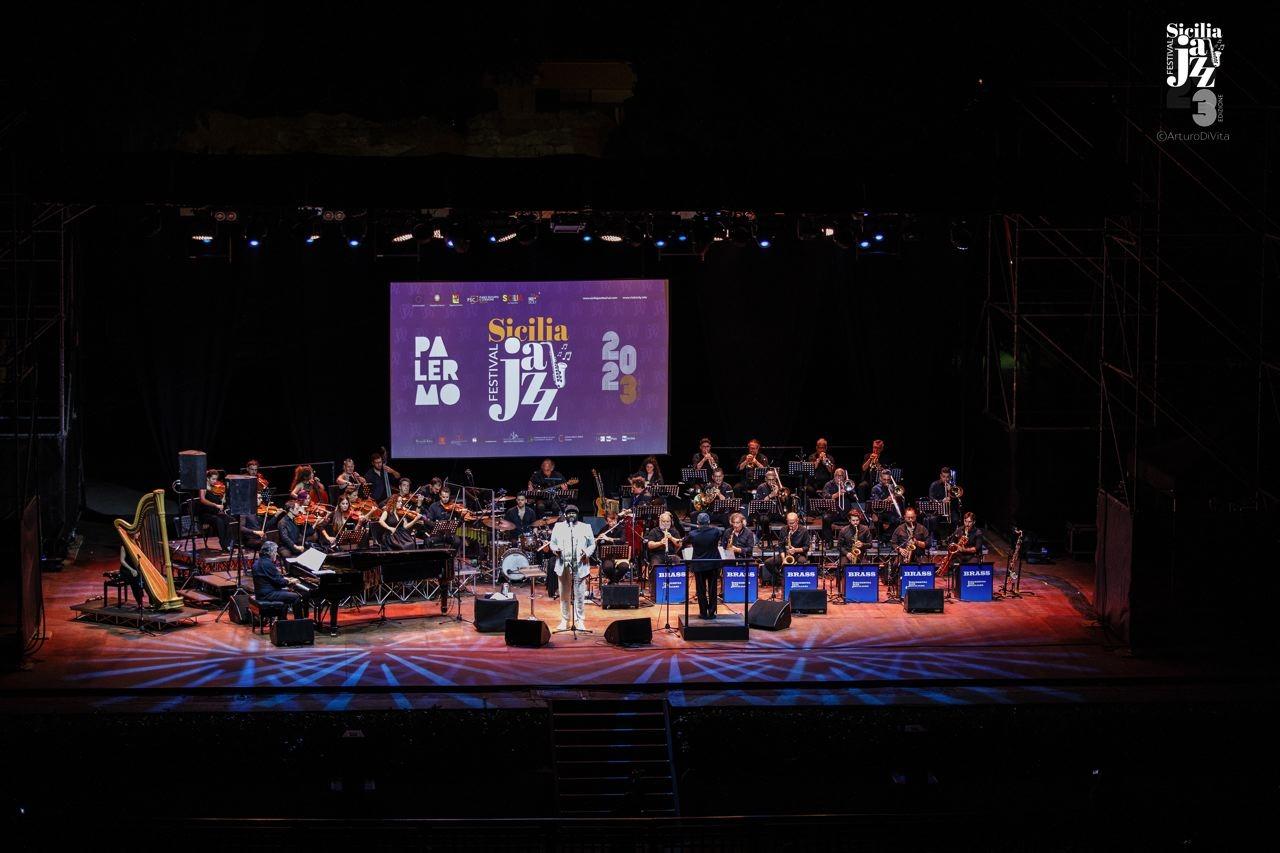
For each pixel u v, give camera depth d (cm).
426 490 2842
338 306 3111
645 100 3011
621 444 3083
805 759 2125
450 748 2092
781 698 2181
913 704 2148
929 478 3225
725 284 3159
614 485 3228
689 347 3341
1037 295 2955
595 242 3148
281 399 3247
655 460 2995
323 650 2353
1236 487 2592
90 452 3198
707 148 2977
